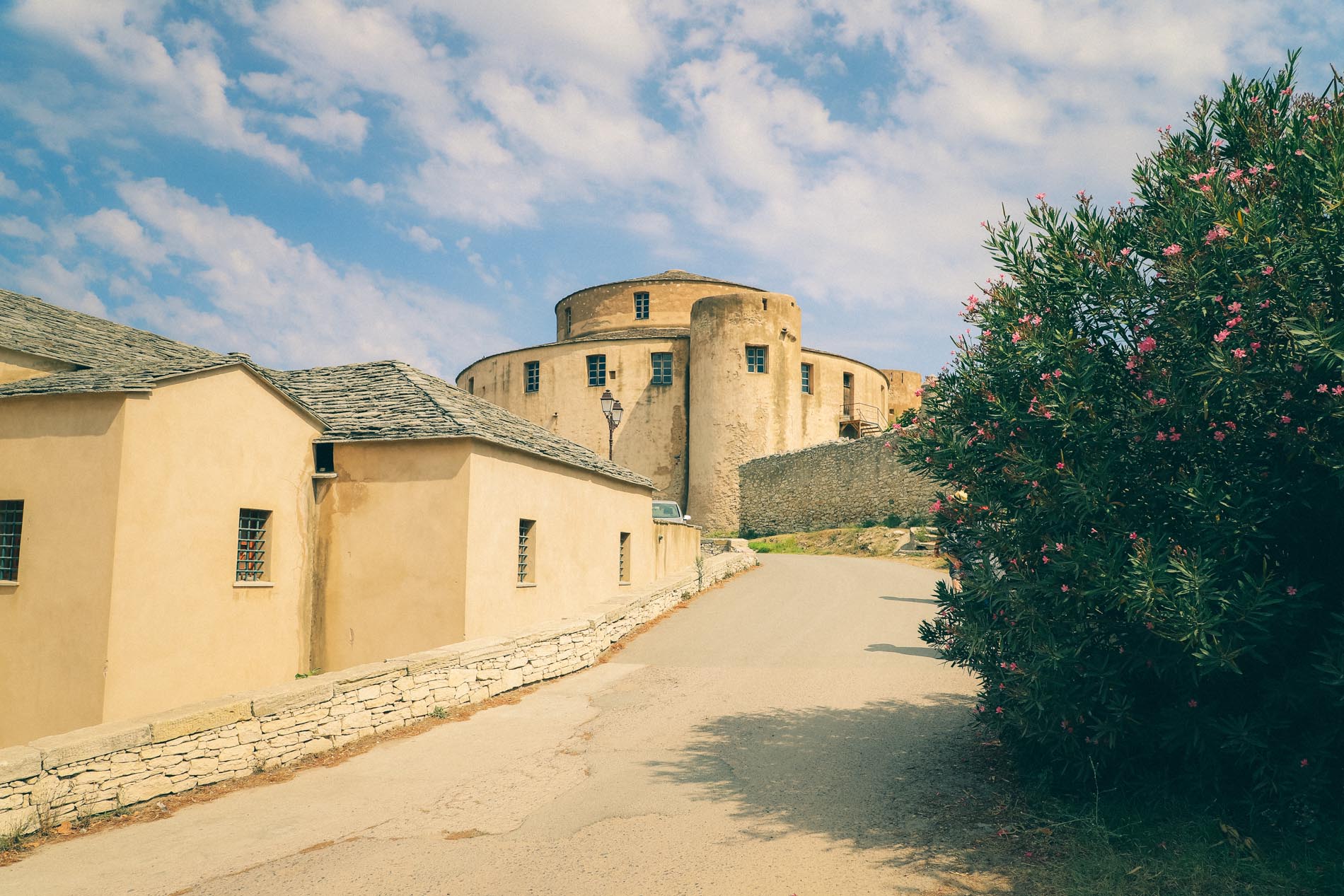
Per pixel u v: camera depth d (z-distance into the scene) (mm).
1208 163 6129
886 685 10977
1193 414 5590
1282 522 5523
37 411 10727
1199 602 4906
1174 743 5738
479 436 13023
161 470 10695
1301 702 5375
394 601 12953
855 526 35469
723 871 5484
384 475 13289
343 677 8719
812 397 47125
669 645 14359
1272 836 5434
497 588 13578
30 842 6016
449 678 10078
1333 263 5199
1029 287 6504
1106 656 5812
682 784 7332
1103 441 5832
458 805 6871
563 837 6145
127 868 5605
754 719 9492
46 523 10453
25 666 10312
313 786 7363
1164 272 5785
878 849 5812
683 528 24750
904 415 7184
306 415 13219
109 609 10008
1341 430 5156
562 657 12164
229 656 11664
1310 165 5273
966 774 7359
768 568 27531
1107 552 5449
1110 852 5410
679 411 46719
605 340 48156
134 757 6801
